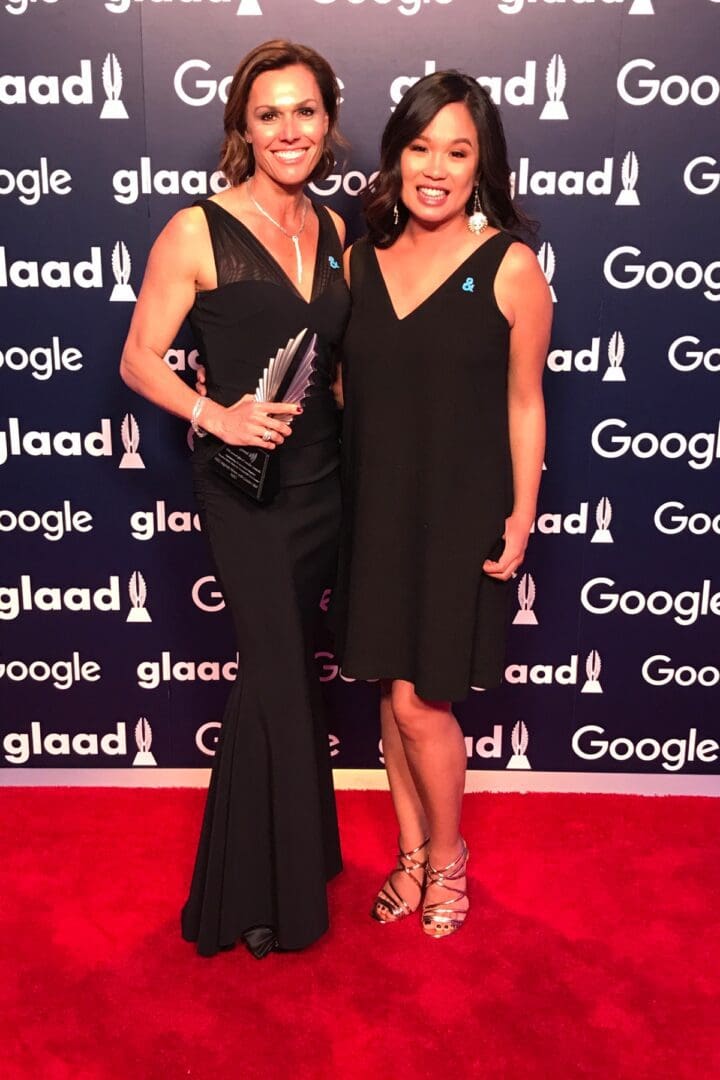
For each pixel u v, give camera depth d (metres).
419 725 2.15
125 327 2.59
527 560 2.76
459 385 1.95
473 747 2.89
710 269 2.56
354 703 2.85
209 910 2.12
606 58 2.43
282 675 2.07
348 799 2.81
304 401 2.03
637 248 2.54
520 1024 1.96
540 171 2.50
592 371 2.63
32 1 2.39
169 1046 1.90
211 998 2.03
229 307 1.95
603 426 2.66
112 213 2.52
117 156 2.49
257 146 1.93
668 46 2.42
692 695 2.85
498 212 1.99
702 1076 1.83
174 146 2.48
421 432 1.98
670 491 2.71
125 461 2.69
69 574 2.77
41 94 2.45
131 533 2.74
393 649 2.10
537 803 2.81
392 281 2.00
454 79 1.88
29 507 2.72
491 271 1.93
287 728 2.08
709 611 2.79
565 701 2.86
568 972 2.11
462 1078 1.83
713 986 2.07
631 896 2.37
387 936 2.23
